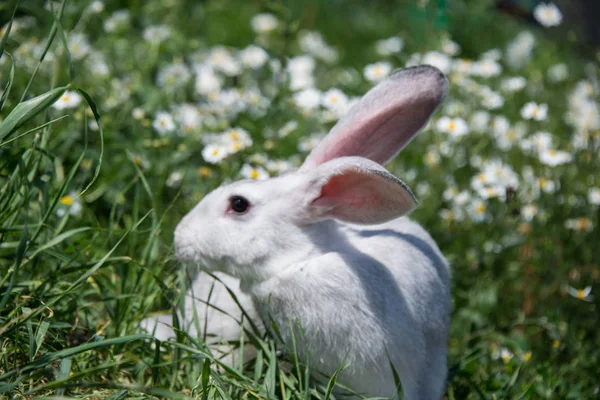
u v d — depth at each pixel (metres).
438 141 7.14
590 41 9.94
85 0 7.33
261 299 4.62
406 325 4.58
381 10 11.03
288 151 7.11
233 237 4.55
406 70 4.86
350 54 9.86
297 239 4.58
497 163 6.85
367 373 4.54
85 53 7.06
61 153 5.86
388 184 4.31
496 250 6.11
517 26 10.53
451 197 6.57
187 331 4.67
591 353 5.57
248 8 10.44
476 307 5.80
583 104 8.04
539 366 5.26
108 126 6.20
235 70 7.83
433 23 8.74
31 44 6.82
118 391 4.06
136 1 8.57
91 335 4.63
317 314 4.48
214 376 4.06
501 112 8.30
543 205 6.53
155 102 6.69
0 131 3.88
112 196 5.91
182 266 4.82
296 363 4.27
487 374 5.32
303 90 7.48
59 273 4.52
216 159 5.64
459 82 7.93
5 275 4.50
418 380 4.70
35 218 5.13
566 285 6.07
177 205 5.94
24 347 4.17
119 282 5.17
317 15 10.71
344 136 4.85
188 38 8.87
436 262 5.02
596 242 6.29
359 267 4.53
